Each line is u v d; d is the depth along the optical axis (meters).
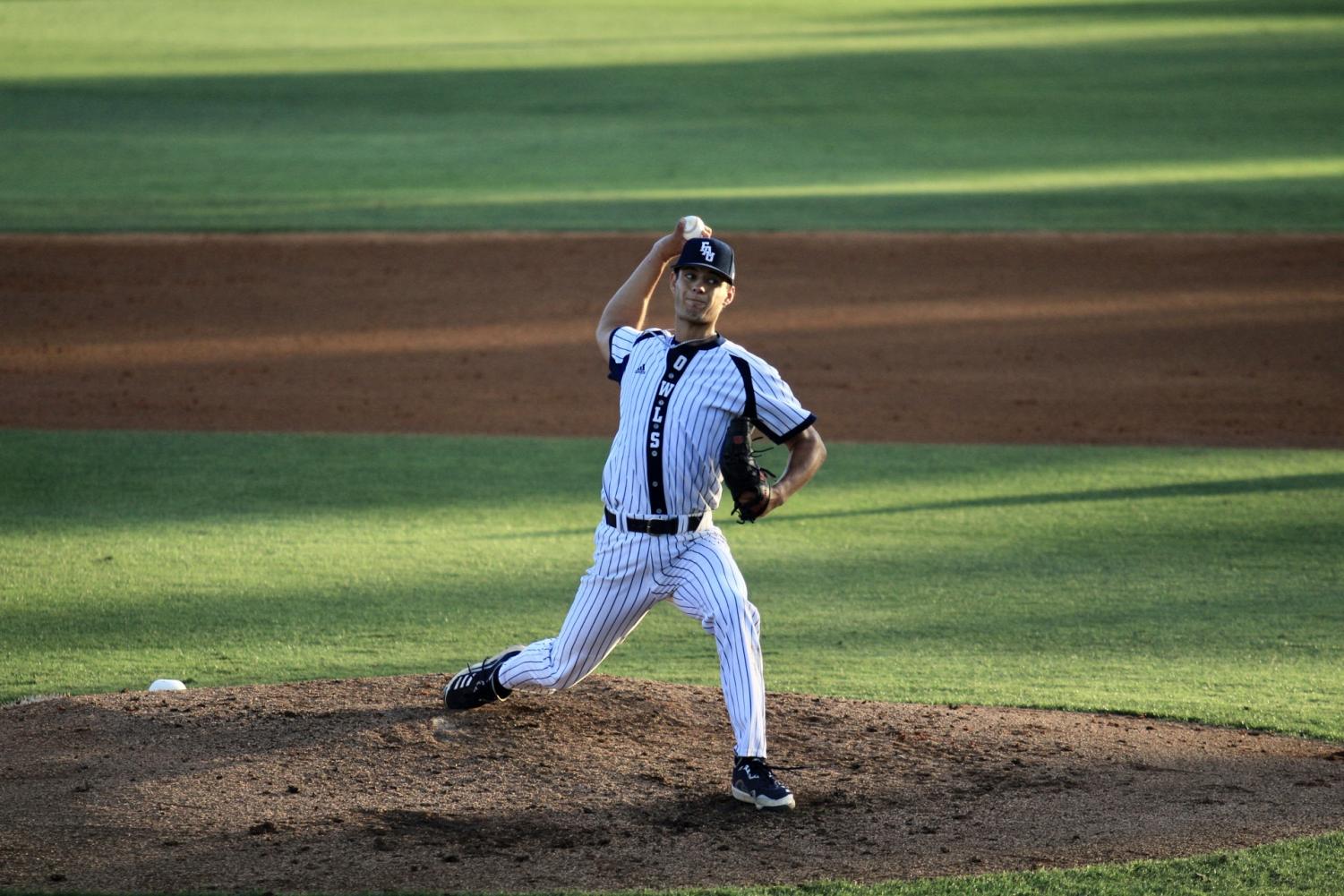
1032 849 15.78
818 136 107.31
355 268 70.94
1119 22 176.62
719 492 17.52
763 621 27.72
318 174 92.88
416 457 43.69
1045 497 39.03
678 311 17.12
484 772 17.86
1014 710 21.27
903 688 22.84
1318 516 36.62
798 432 17.16
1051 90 127.44
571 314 63.94
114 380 54.12
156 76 133.25
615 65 141.50
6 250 72.75
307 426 48.16
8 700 22.06
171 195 85.75
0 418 48.56
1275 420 49.44
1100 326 61.78
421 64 143.12
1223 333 60.59
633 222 78.38
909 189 87.38
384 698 20.19
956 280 68.75
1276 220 77.69
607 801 17.14
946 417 49.88
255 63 143.00
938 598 29.45
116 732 18.91
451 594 29.45
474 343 59.91
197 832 15.98
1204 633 26.78
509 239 75.69
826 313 63.78
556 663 18.11
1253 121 112.31
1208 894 14.47
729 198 84.44
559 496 39.00
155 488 39.38
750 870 15.23
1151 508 37.62
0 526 35.03
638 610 17.64
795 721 20.17
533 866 15.31
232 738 18.69
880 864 15.39
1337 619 27.73
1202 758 19.03
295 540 34.09
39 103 118.44
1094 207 81.69
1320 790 17.72
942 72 137.88
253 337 60.69
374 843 15.80
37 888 14.56
